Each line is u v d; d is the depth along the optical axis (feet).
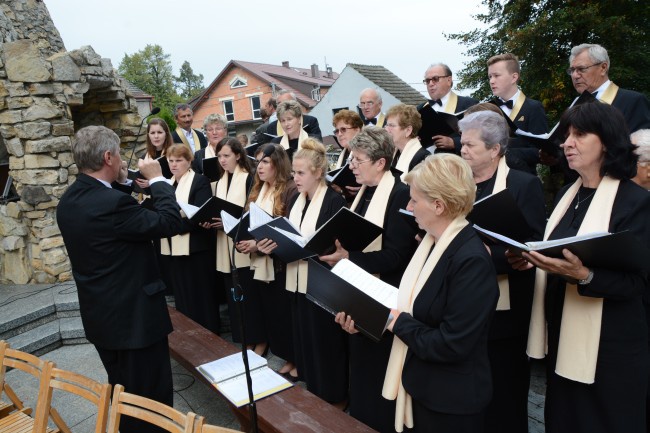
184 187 13.79
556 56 29.45
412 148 10.52
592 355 5.80
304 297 9.99
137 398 6.64
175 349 10.06
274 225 9.30
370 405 7.91
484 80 34.65
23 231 17.87
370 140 8.41
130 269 8.13
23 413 8.45
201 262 13.67
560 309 6.30
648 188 7.21
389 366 6.44
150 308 8.31
